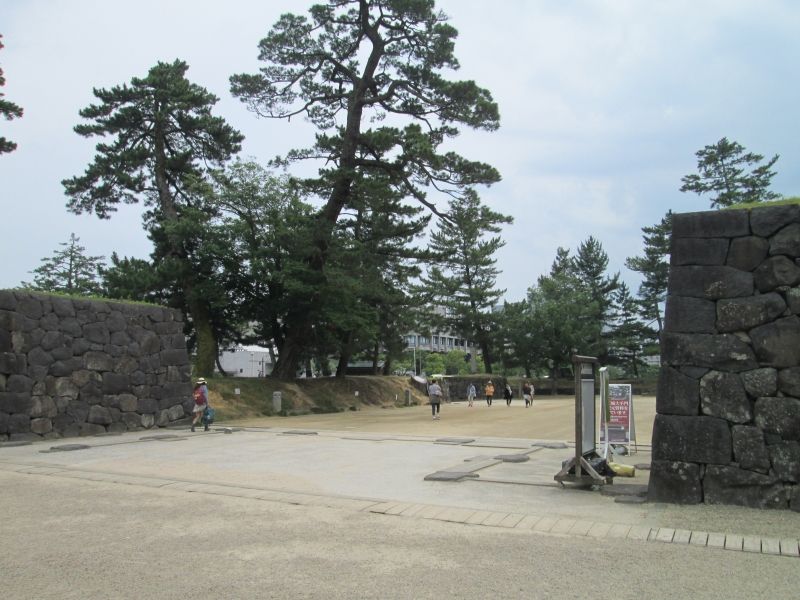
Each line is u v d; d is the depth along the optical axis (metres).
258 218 32.84
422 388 49.22
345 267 34.16
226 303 31.55
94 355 18.08
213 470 10.64
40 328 16.55
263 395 31.20
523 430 20.12
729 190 52.38
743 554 5.48
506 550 5.62
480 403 47.41
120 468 10.91
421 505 7.48
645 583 4.74
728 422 7.23
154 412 20.08
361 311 35.06
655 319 65.94
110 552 5.62
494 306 67.00
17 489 8.89
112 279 31.20
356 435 17.84
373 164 33.09
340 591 4.59
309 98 34.59
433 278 62.81
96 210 33.22
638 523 6.53
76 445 14.30
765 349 7.16
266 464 11.43
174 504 7.75
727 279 7.48
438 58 31.11
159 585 4.73
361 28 32.59
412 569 5.09
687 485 7.32
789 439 6.92
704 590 4.59
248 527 6.54
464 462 11.33
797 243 7.20
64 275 52.88
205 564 5.25
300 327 35.31
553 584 4.72
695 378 7.45
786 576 4.90
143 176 33.69
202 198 32.94
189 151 34.41
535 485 8.87
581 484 8.61
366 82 32.81
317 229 31.95
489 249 63.28
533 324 64.06
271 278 31.61
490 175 29.28
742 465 7.10
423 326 60.44
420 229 39.53
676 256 7.79
